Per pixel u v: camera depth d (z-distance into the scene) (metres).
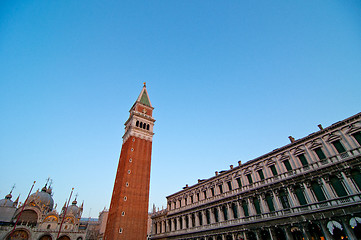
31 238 88.69
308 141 38.09
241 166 47.97
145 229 69.38
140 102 96.06
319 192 33.97
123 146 88.56
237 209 45.03
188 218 57.56
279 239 36.59
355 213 29.00
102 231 117.19
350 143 32.78
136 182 75.25
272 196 39.75
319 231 32.28
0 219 89.81
